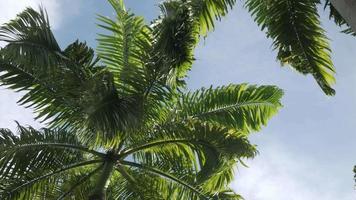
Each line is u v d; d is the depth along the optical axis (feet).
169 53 31.81
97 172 38.65
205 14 34.32
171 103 37.93
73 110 35.88
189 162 39.32
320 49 31.42
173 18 31.60
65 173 38.40
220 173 39.58
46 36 34.45
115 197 40.47
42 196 37.73
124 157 38.91
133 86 34.09
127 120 30.55
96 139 31.91
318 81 31.63
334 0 19.30
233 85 39.78
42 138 36.94
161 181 40.24
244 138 36.32
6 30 33.17
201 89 39.27
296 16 31.96
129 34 36.32
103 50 37.04
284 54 32.35
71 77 35.53
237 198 39.78
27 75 36.78
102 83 30.81
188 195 39.83
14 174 36.37
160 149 39.04
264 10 32.55
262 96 39.55
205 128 37.32
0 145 35.68
